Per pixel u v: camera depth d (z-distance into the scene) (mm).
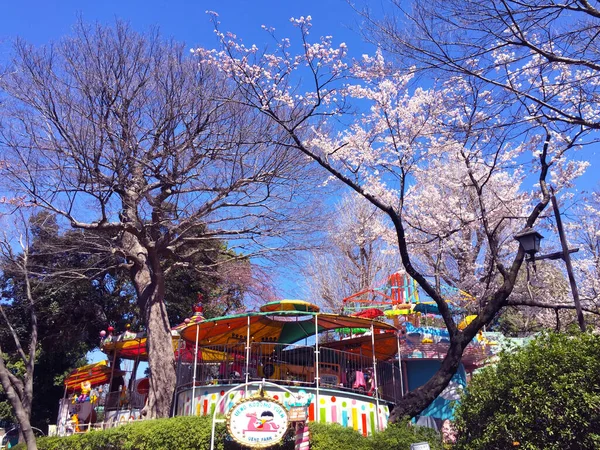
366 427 11180
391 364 13258
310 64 11781
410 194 16000
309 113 11969
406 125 12609
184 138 14852
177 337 15375
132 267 16125
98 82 13656
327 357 12734
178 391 13016
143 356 19016
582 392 6691
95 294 22281
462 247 16141
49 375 22953
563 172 13047
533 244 10258
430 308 15258
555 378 7105
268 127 14984
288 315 11688
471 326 10844
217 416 10422
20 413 11484
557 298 17609
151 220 15734
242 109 14945
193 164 15109
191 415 11352
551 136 10859
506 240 15969
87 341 23469
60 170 13492
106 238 15945
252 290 20734
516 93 8695
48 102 13250
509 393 7523
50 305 20828
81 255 20469
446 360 10797
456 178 14352
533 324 22141
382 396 12438
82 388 16281
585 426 6566
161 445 10336
